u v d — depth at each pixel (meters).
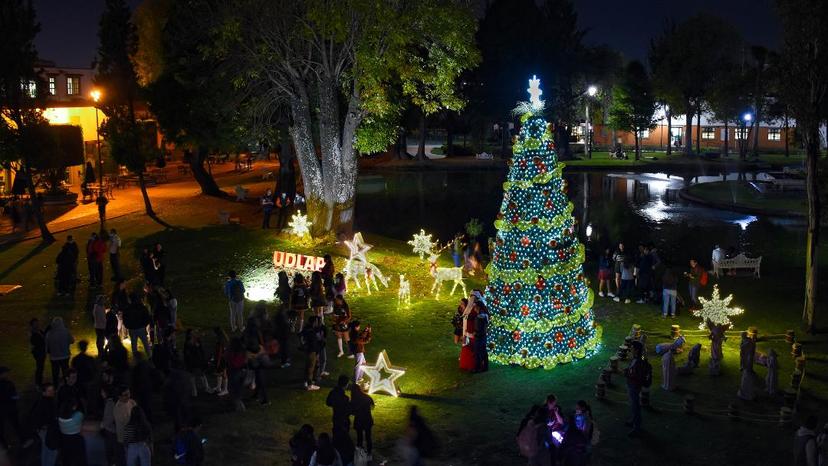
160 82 40.56
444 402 16.66
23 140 31.62
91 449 11.77
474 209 49.25
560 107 83.62
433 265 26.16
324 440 11.14
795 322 22.42
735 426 15.22
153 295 19.19
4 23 30.55
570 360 18.88
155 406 15.77
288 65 32.03
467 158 82.44
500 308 18.95
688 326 22.09
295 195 44.59
